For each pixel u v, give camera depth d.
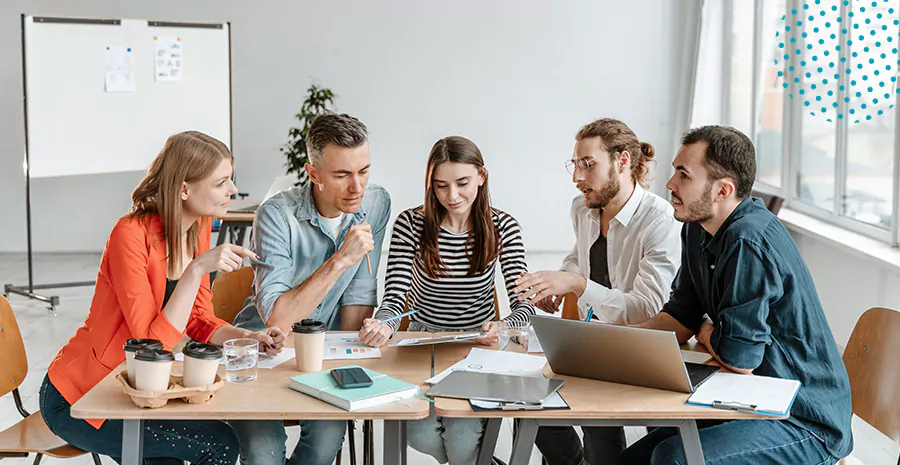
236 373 2.02
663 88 7.48
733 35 6.91
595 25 7.41
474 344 2.41
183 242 2.35
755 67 6.31
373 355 2.27
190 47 6.38
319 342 2.11
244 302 2.93
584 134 2.72
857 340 2.31
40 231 7.48
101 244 7.54
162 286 2.25
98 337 2.20
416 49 7.42
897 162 4.02
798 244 5.09
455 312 2.71
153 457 2.22
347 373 1.97
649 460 2.19
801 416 2.04
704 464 1.90
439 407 1.85
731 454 1.97
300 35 7.38
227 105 6.50
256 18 7.35
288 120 7.47
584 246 3.01
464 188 2.50
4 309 2.44
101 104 6.20
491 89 7.48
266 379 2.06
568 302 3.05
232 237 6.96
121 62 6.22
